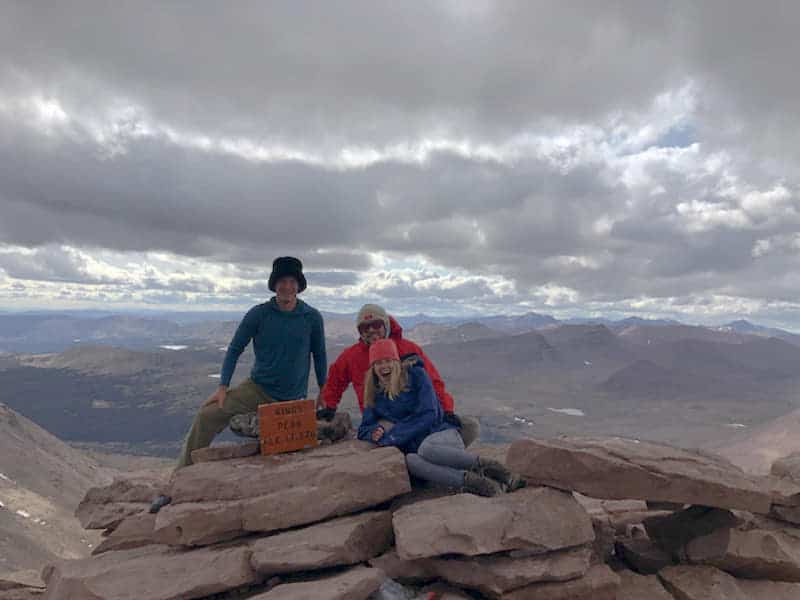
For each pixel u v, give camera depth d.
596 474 2.61
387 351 3.13
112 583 2.47
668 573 2.64
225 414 3.39
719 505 2.54
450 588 2.51
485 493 2.81
